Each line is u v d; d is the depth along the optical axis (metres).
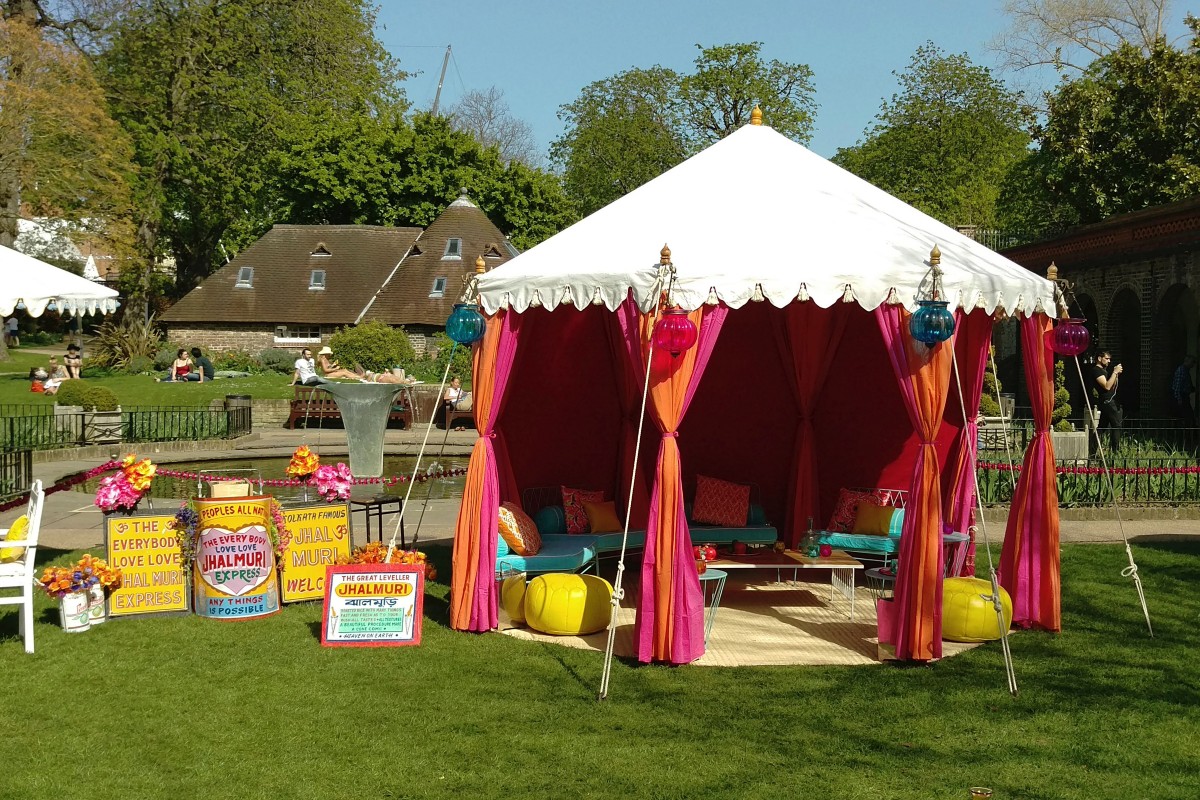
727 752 5.43
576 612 7.81
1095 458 15.82
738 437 11.39
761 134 9.72
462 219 40.94
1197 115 24.80
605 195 49.22
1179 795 4.94
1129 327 23.44
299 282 40.09
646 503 11.02
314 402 26.78
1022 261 27.03
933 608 7.09
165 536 8.03
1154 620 8.27
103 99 35.12
